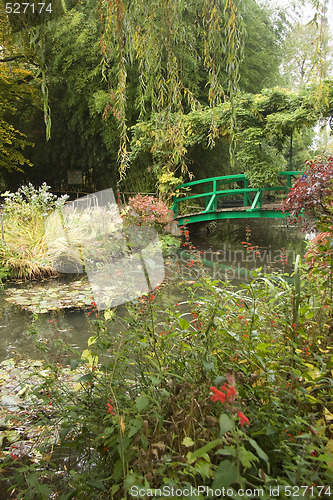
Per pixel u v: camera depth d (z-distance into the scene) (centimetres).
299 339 148
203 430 103
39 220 677
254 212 919
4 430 193
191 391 122
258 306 204
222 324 176
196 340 159
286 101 816
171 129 256
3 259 596
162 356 158
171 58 225
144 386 149
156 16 207
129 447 107
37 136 1486
